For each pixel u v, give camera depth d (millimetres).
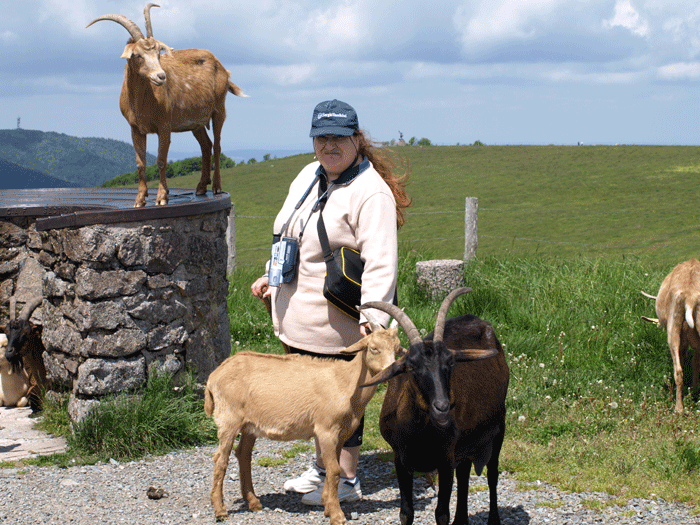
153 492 4547
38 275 6910
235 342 8383
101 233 5570
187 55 6727
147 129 6141
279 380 4070
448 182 42406
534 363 7301
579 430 5754
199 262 6250
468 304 9188
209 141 7266
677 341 6539
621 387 6758
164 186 6277
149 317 5836
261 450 5598
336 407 3963
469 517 4281
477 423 3762
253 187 45312
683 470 4918
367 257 4062
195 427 5773
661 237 23812
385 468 5180
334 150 4094
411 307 9633
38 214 6824
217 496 4188
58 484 4746
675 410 6293
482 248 23453
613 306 8750
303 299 4305
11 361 6324
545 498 4582
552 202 34406
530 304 9000
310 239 4250
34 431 5922
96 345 5648
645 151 49906
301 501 4473
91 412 5500
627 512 4281
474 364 3859
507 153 53531
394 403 3674
